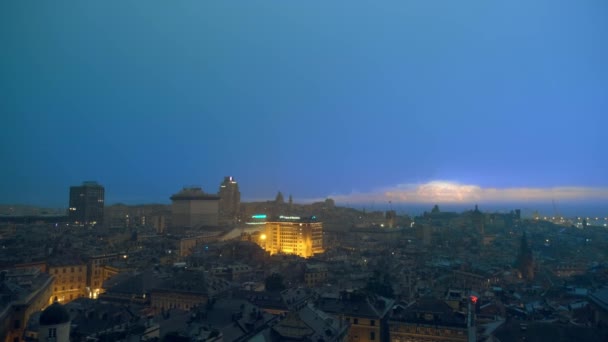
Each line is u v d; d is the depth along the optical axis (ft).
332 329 554.05
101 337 510.17
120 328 559.38
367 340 624.18
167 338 443.32
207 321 549.95
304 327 524.11
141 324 554.05
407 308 622.95
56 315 432.25
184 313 615.16
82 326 599.57
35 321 597.11
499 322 650.02
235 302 613.93
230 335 515.09
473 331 595.06
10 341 613.11
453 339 568.82
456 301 620.08
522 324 540.11
